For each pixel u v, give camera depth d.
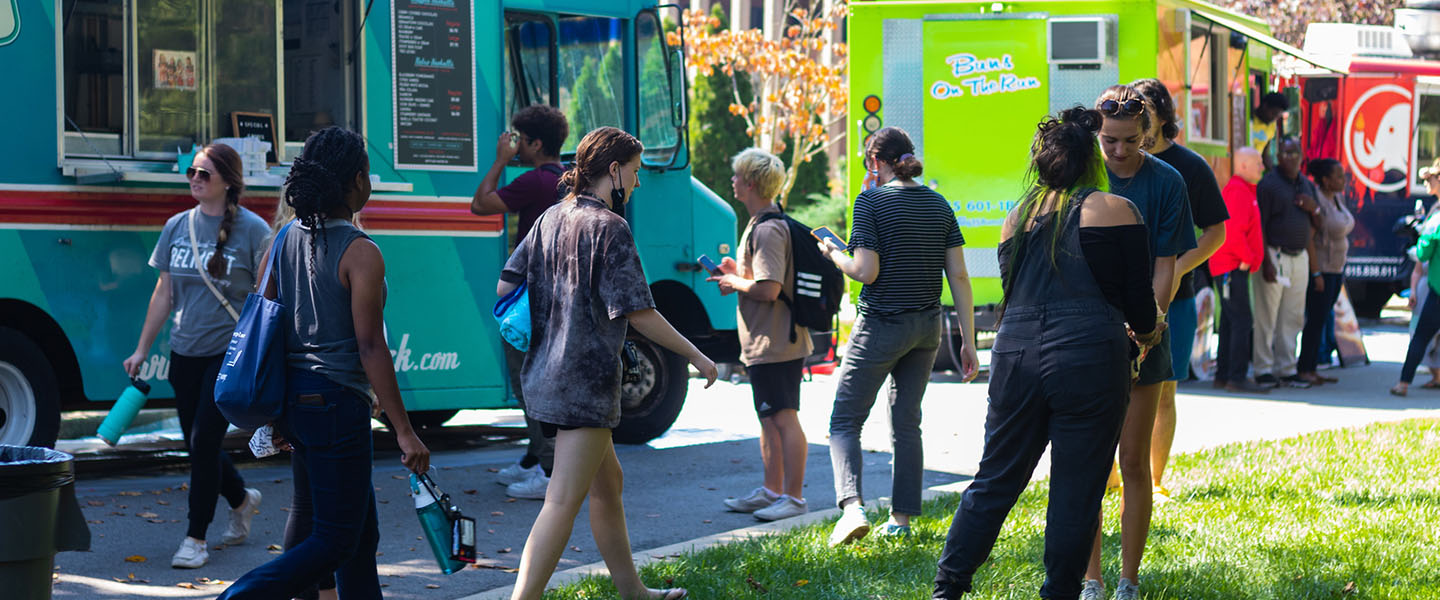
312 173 5.15
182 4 9.29
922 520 7.91
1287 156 14.69
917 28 14.61
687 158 11.71
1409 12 23.00
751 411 13.63
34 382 8.93
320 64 9.88
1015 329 5.47
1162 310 6.33
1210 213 7.05
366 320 5.15
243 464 10.39
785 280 8.24
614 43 11.39
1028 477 5.62
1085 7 14.33
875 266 7.29
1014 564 6.86
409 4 10.20
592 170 5.72
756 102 25.84
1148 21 14.23
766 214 8.25
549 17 11.02
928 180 14.66
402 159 10.18
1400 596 6.40
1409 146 21.56
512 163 10.67
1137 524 6.15
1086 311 5.35
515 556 7.61
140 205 9.17
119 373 9.15
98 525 8.06
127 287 9.15
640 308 5.55
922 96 14.63
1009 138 14.54
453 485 9.60
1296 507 8.22
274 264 5.28
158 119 9.23
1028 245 5.46
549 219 5.76
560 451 5.66
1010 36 14.48
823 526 7.89
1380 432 11.11
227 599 4.98
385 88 10.10
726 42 25.19
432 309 10.33
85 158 8.96
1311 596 6.41
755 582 6.59
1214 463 9.66
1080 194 5.39
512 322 5.73
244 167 9.10
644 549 7.77
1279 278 14.70
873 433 11.99
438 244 10.35
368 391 5.25
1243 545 7.24
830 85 24.91
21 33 8.73
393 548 7.77
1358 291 23.36
